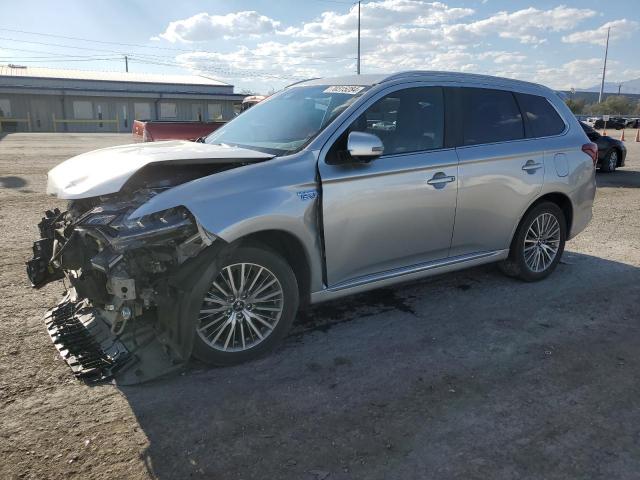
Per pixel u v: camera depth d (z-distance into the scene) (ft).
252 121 15.62
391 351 13.05
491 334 14.08
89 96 141.38
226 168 12.21
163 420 10.10
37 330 13.43
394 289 17.22
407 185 13.70
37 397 10.65
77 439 9.48
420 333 14.07
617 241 23.98
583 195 18.35
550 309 15.80
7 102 134.62
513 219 16.55
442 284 17.75
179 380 11.50
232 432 9.82
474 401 10.97
